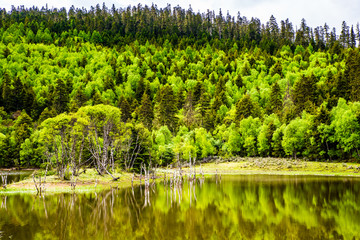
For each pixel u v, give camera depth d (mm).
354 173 55906
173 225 22375
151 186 46969
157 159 76438
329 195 33656
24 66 171500
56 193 38281
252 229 20875
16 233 20031
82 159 63688
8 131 102062
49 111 101875
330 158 70000
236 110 107625
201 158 90062
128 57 199625
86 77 163625
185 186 46750
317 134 69875
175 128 105438
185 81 167375
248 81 162750
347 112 64375
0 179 58062
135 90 167875
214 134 104688
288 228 20828
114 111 53406
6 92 124500
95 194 37781
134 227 21844
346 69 111812
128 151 61719
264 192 37250
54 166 67438
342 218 23250
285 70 174375
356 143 62906
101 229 21297
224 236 19328
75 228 21438
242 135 89938
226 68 190625
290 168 67125
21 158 85562
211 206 29453
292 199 32000
